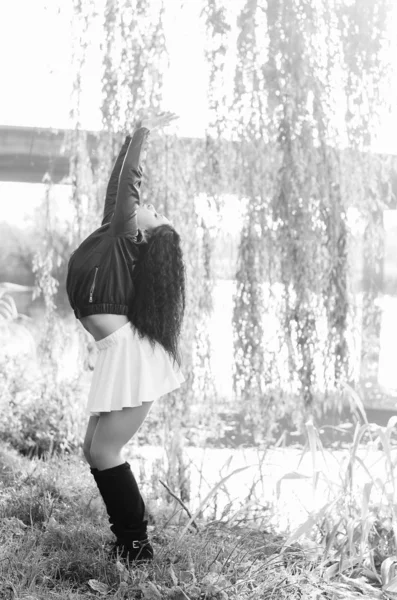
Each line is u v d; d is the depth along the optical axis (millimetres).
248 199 4953
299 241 4887
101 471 2916
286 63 4859
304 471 5199
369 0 4930
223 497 4543
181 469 4805
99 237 2988
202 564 3012
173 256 2988
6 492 3900
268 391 4988
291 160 4875
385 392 6098
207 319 5008
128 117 4957
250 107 4910
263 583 2848
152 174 4973
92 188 5184
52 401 5609
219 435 5668
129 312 2930
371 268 5176
